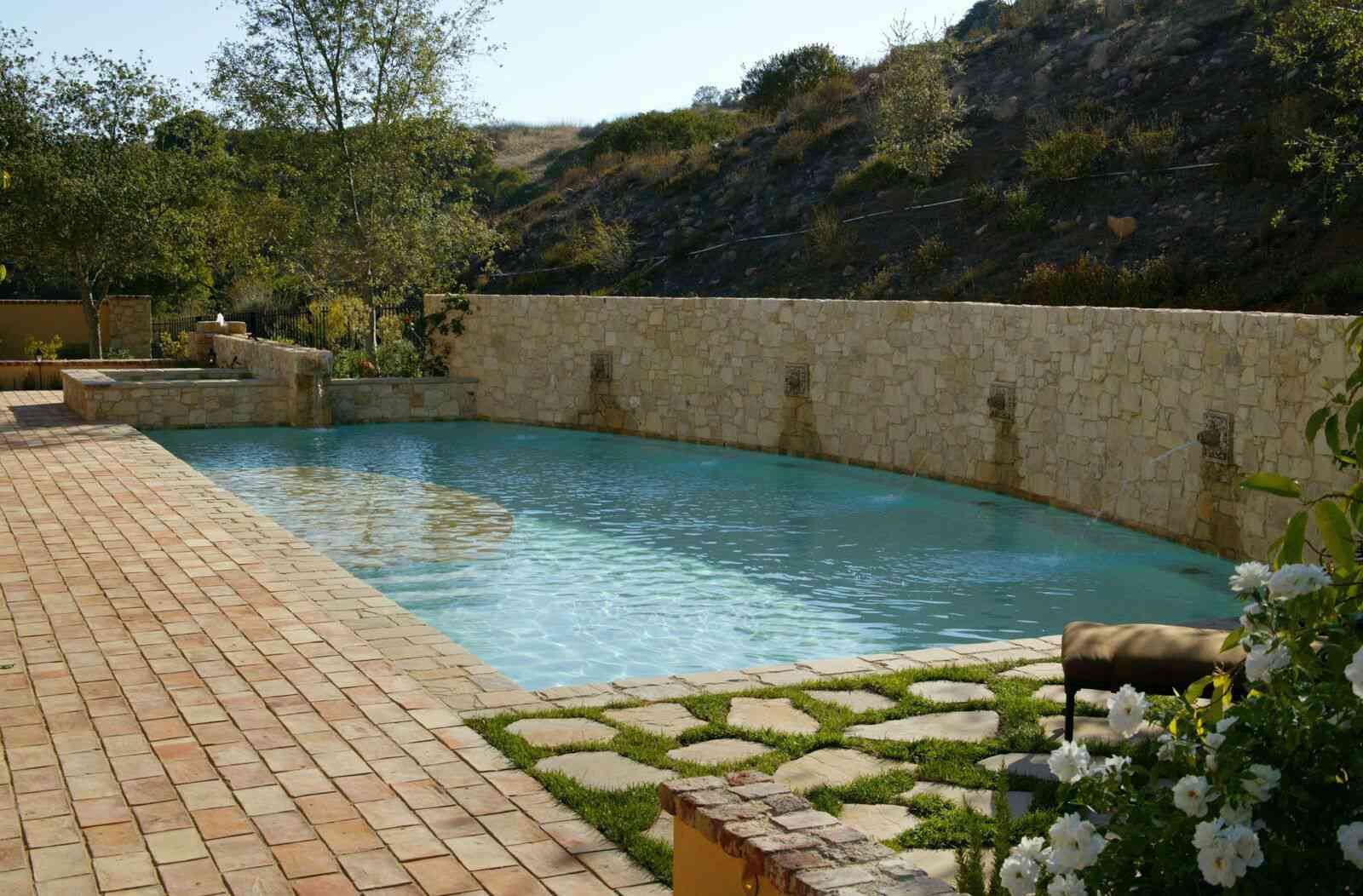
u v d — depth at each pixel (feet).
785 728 20.42
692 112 148.05
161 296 127.44
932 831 15.97
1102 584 36.42
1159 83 85.81
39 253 99.55
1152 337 42.32
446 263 93.35
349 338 88.63
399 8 86.12
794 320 61.16
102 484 45.80
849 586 36.68
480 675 23.25
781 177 105.40
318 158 87.04
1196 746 8.82
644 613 33.73
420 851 15.44
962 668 24.16
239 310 108.99
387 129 87.20
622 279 102.53
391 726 20.25
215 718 20.52
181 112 101.86
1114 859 8.29
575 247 111.04
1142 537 42.47
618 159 136.56
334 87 86.74
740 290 90.33
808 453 61.26
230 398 72.13
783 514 47.42
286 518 46.32
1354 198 60.49
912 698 22.18
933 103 92.58
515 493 52.06
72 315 114.83
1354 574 9.04
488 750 19.16
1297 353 35.45
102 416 68.33
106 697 21.58
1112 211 73.51
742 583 37.09
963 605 34.53
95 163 98.58
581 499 50.67
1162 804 8.54
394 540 42.65
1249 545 37.76
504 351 76.64
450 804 16.99
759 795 10.30
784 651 30.40
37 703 21.21
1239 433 38.06
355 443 67.10
